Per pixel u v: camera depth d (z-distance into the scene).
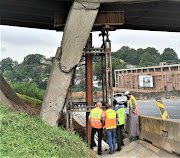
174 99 33.34
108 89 8.55
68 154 4.46
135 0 7.82
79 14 7.20
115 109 6.84
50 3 8.11
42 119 7.25
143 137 6.84
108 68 8.58
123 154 6.26
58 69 7.51
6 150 3.67
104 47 8.70
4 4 8.85
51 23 11.84
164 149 5.47
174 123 5.32
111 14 8.34
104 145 7.52
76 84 43.19
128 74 51.03
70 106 8.19
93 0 7.25
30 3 8.59
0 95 6.82
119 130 6.82
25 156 3.65
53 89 7.50
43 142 4.47
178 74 41.59
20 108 8.30
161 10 9.61
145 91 44.53
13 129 4.60
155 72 45.31
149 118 6.56
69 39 7.35
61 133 5.72
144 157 5.59
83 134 10.30
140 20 11.50
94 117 6.55
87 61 9.17
